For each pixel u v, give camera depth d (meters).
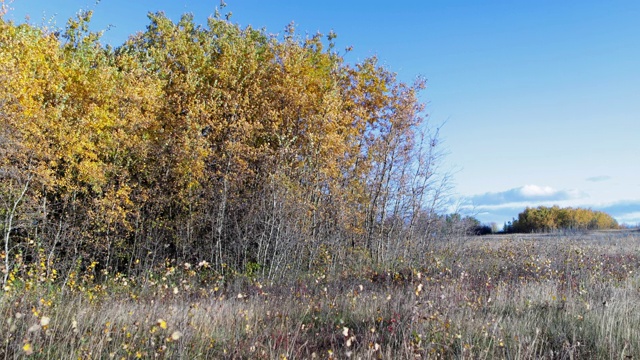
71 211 17.55
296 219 17.80
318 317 7.93
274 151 20.45
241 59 23.44
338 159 21.50
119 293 10.51
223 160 19.92
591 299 8.67
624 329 6.55
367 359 5.52
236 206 19.03
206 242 18.88
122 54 23.28
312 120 20.92
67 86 17.66
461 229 19.31
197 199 19.50
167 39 23.72
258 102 21.77
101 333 5.96
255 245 18.59
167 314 6.82
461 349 5.88
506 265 14.69
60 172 18.28
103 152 18.02
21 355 4.91
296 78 22.47
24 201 15.14
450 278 12.05
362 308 8.32
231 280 15.05
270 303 9.02
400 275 13.57
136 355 5.00
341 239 19.92
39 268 12.22
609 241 25.55
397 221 20.14
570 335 6.82
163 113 20.81
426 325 6.70
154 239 18.80
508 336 6.67
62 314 6.52
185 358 5.40
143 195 18.45
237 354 5.71
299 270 17.09
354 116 23.45
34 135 15.30
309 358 5.93
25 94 14.77
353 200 21.25
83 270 17.23
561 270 13.53
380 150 22.22
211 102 20.53
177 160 19.33
